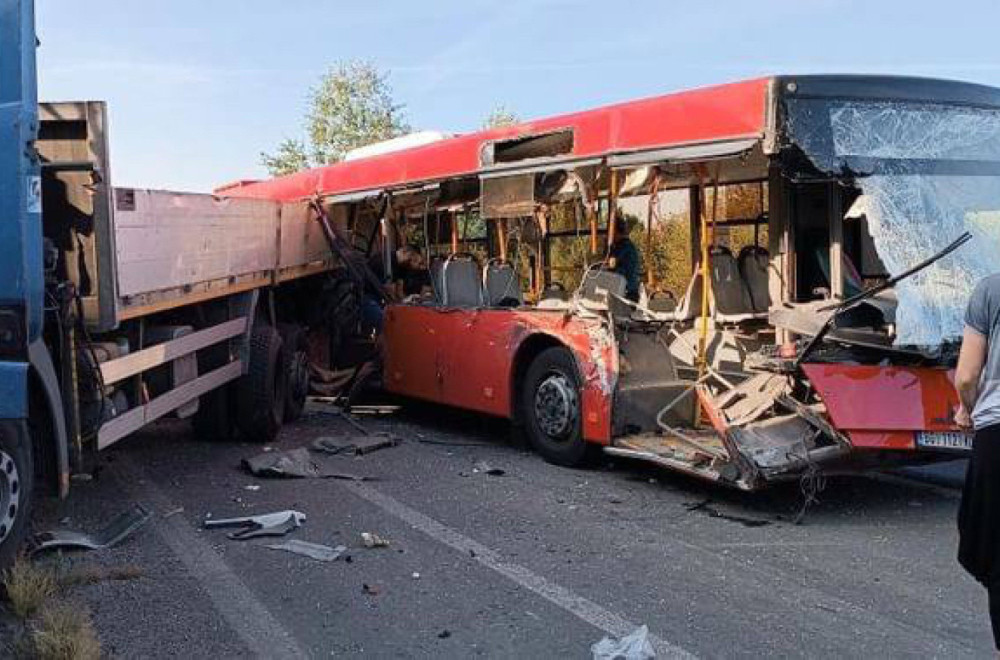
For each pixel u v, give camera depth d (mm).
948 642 4625
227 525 6516
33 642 4406
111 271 6008
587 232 9156
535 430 8789
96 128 5938
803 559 5910
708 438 7711
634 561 5855
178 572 5594
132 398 6809
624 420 7906
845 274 7348
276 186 13172
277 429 9773
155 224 6805
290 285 11742
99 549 5984
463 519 6781
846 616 4957
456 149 9898
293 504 7152
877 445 6469
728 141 6910
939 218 6875
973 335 3994
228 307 9016
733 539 6344
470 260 10312
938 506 7219
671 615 4965
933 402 6562
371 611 5016
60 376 5609
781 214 7711
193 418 9508
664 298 9039
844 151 6742
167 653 4469
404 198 11195
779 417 6953
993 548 3908
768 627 4805
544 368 8688
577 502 7293
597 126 8055
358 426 10547
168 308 7277
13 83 4984
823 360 6762
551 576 5570
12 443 5082
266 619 4895
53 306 5504
